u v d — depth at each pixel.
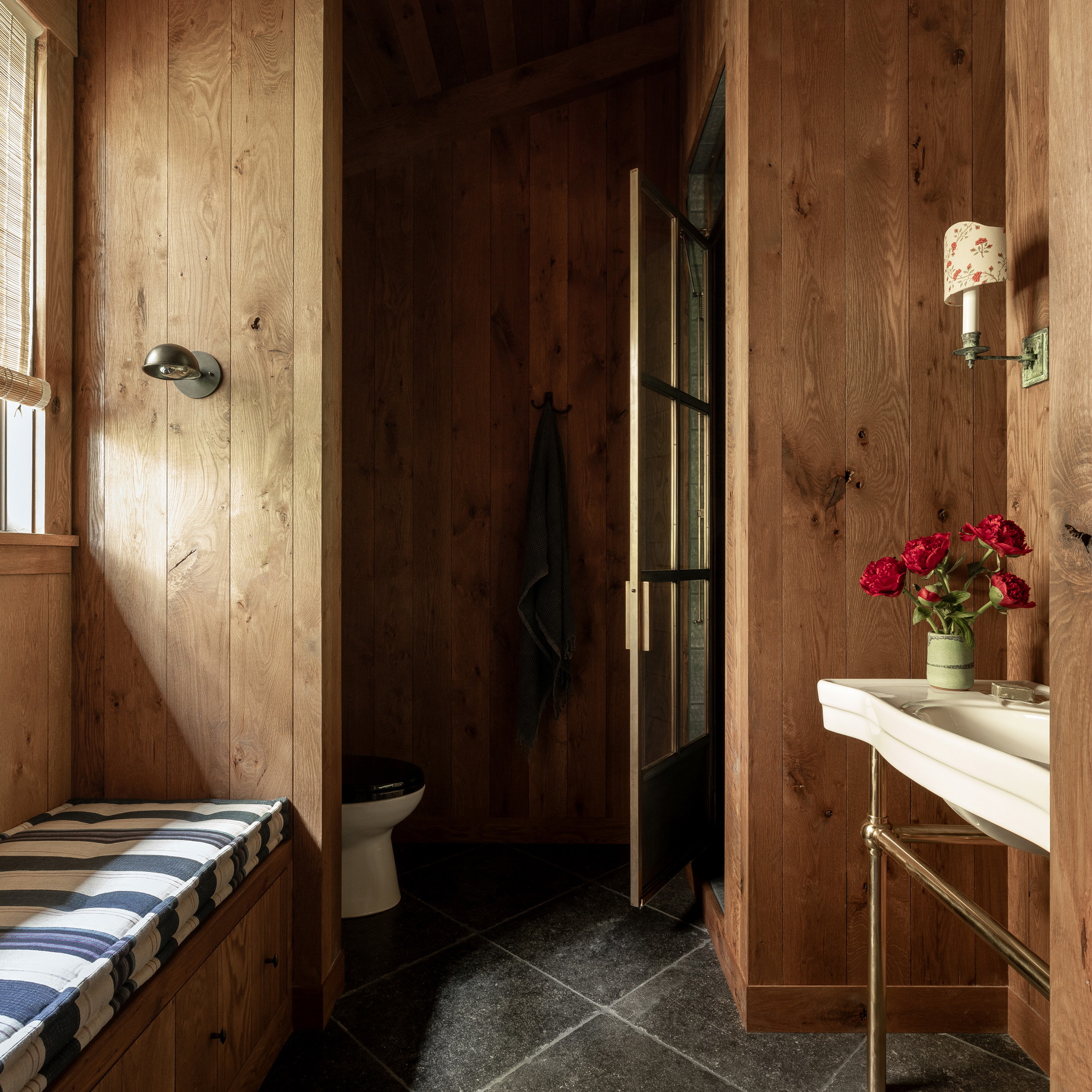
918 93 1.87
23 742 1.71
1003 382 1.86
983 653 1.85
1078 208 0.71
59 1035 0.96
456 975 2.05
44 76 1.82
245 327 1.90
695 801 2.68
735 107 2.03
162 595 1.89
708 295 2.82
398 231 3.11
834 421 1.88
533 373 3.08
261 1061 1.62
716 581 2.87
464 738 3.08
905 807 1.85
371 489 3.10
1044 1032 1.70
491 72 3.04
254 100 1.91
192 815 1.71
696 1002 1.94
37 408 1.80
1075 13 0.71
